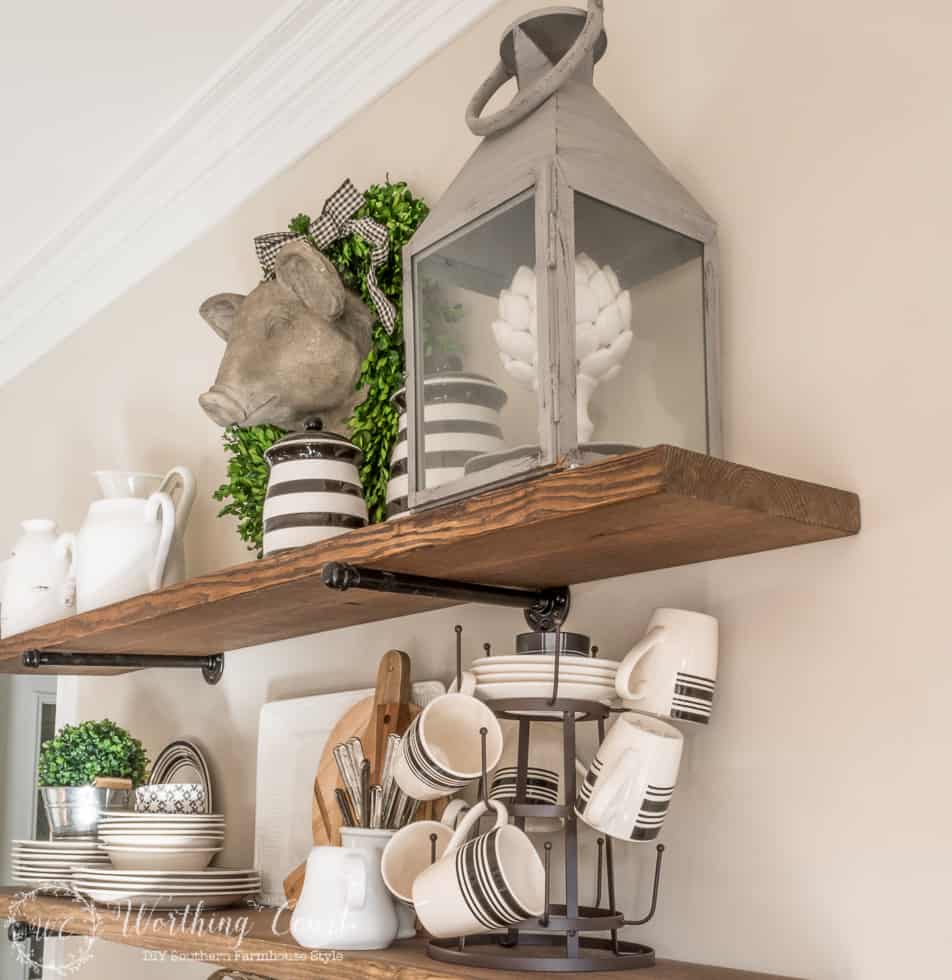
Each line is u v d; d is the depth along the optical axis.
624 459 0.95
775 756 1.17
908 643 1.08
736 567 1.23
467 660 1.54
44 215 2.59
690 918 1.21
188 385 2.34
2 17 1.92
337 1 1.86
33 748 3.78
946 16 1.14
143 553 1.93
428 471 1.21
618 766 1.15
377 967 1.17
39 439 2.93
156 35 1.98
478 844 1.13
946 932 1.02
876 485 1.13
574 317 1.09
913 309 1.13
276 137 2.12
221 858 1.97
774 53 1.30
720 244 1.31
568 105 1.17
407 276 1.27
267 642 1.90
